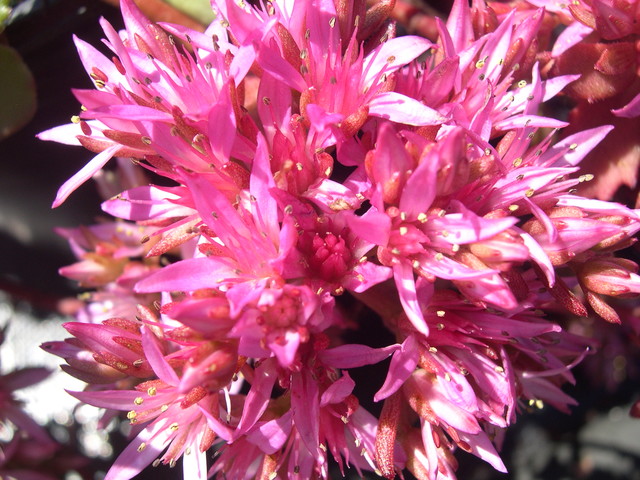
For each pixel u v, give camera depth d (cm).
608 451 10
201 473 6
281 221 5
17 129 8
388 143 5
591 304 6
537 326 6
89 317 8
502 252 5
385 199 5
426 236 5
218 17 6
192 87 6
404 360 5
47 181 10
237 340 5
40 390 10
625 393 10
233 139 5
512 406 6
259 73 6
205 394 5
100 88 6
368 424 6
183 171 5
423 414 6
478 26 7
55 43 9
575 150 6
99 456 10
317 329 5
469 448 6
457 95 6
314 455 5
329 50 6
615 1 7
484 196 6
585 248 6
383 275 5
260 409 5
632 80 7
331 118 5
